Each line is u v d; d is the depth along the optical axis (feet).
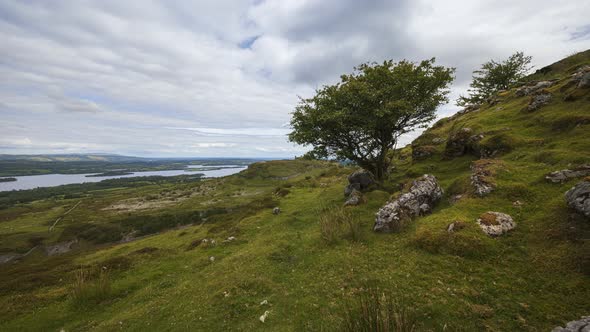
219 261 62.95
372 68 89.56
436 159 99.04
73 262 106.42
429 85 87.81
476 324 25.55
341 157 97.91
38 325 44.06
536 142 64.80
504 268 32.99
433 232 43.68
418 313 28.02
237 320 34.24
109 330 37.52
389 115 81.87
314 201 112.47
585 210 33.88
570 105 71.97
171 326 35.50
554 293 27.43
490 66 164.35
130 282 58.44
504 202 46.14
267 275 45.75
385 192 83.97
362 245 49.85
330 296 35.09
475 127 89.76
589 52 135.23
